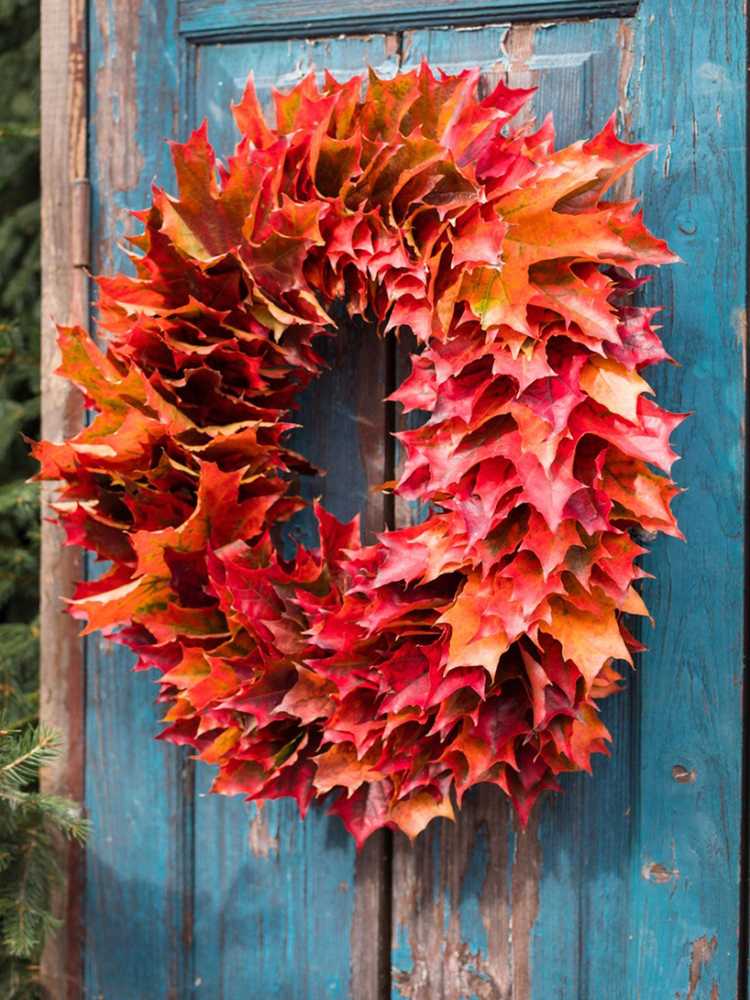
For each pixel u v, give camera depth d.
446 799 1.29
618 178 1.29
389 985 1.36
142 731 1.39
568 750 1.25
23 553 1.58
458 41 1.32
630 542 1.23
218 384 1.27
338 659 1.26
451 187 1.24
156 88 1.37
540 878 1.33
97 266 1.38
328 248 1.26
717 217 1.29
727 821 1.30
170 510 1.29
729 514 1.29
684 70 1.29
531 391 1.23
